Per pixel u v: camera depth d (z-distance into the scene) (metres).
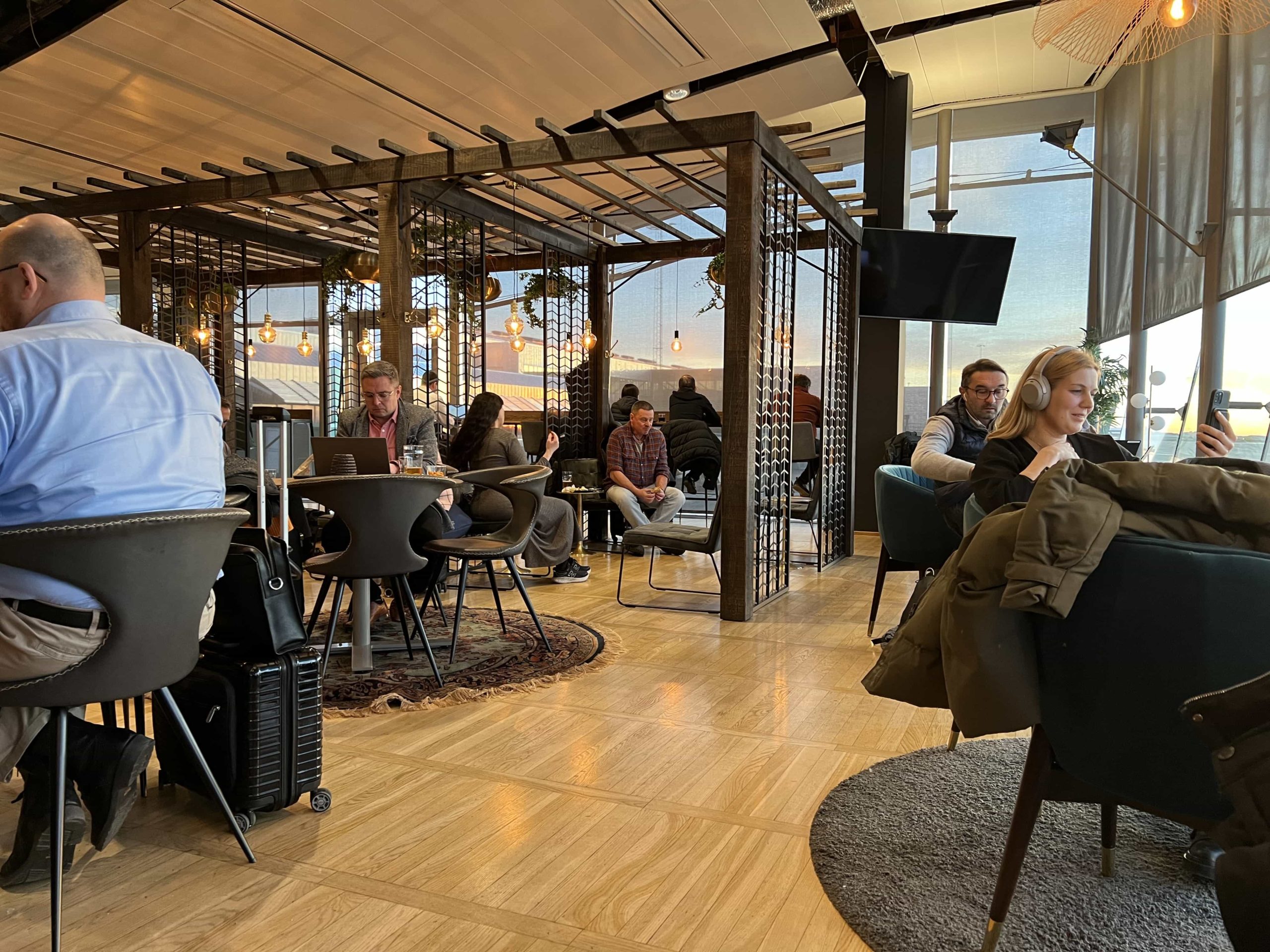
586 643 4.07
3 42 5.36
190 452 1.84
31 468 1.63
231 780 2.13
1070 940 1.64
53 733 1.63
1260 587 1.25
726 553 4.62
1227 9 3.69
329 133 7.07
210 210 8.59
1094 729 1.43
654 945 1.66
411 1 5.21
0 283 1.77
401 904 1.81
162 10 5.12
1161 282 8.23
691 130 4.62
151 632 1.66
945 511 3.52
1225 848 1.23
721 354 11.11
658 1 5.46
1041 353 2.93
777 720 3.01
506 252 9.31
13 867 1.85
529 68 6.21
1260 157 6.25
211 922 1.74
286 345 13.86
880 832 2.12
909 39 8.35
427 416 4.59
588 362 8.88
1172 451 7.92
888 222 8.21
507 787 2.43
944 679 1.63
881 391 8.62
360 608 3.53
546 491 7.40
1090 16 3.76
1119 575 1.36
